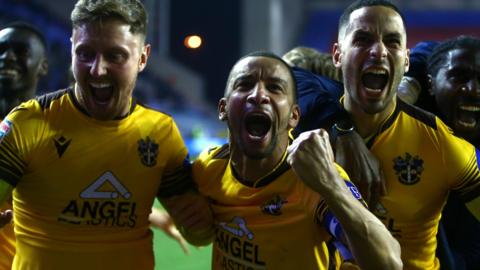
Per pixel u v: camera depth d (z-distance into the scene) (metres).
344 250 1.68
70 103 1.82
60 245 1.79
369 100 1.92
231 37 18.42
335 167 1.64
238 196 1.81
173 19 18.33
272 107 1.75
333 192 1.56
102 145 1.81
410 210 1.93
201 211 1.90
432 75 2.34
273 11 18.58
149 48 1.92
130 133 1.85
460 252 2.37
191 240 2.09
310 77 2.35
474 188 1.93
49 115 1.80
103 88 1.76
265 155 1.76
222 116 1.92
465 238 2.35
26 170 1.78
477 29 24.31
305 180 1.59
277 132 1.77
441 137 1.93
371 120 1.99
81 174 1.79
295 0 23.27
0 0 16.91
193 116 17.27
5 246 2.33
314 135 1.62
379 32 1.87
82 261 1.79
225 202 1.84
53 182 1.78
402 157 1.94
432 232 1.99
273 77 1.76
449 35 24.00
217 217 1.87
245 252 1.78
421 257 1.98
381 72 1.87
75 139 1.79
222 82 18.56
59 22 17.80
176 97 18.30
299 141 1.62
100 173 1.80
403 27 1.92
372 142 1.96
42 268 1.79
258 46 18.30
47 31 17.38
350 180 1.83
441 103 2.30
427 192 1.93
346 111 2.02
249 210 1.78
